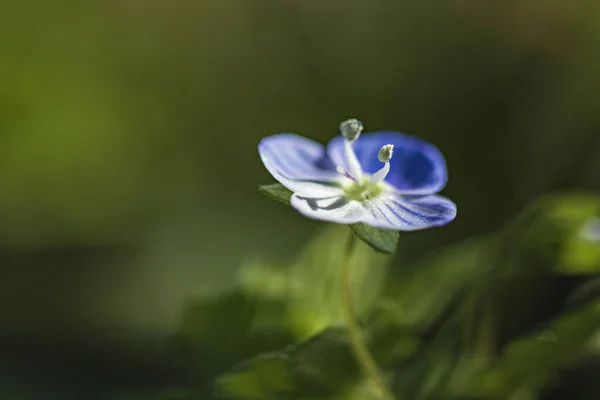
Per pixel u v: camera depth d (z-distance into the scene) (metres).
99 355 0.12
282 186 0.08
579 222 0.09
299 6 0.15
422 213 0.08
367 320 0.09
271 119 0.14
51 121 0.14
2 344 0.12
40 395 0.11
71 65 0.14
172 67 0.15
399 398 0.09
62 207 0.13
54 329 0.12
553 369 0.09
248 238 0.13
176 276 0.12
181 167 0.14
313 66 0.15
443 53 0.14
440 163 0.09
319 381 0.08
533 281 0.09
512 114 0.13
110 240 0.13
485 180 0.12
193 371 0.09
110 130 0.14
